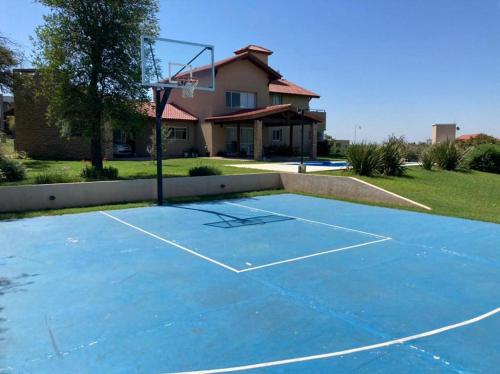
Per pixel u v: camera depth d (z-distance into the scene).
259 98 33.84
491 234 9.52
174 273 6.53
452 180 19.11
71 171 18.38
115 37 15.90
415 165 22.88
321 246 8.35
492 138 37.38
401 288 5.92
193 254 7.68
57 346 4.14
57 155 27.59
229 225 10.45
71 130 16.98
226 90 31.72
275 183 17.97
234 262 7.18
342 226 10.40
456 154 23.11
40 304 5.23
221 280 6.21
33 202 12.41
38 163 23.28
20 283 6.03
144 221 10.93
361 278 6.36
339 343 4.25
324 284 6.06
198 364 3.82
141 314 4.93
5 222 10.70
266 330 4.53
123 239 8.85
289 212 12.46
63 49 16.03
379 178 17.27
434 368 3.79
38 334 4.40
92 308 5.11
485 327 4.67
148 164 23.25
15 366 3.76
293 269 6.79
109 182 13.77
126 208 13.02
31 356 3.95
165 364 3.82
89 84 16.44
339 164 25.45
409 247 8.31
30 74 23.95
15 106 27.66
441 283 6.15
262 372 3.70
